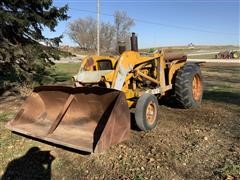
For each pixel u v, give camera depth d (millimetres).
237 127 6254
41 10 11102
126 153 4898
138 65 6465
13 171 4449
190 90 7379
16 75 10742
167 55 7625
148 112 6008
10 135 5797
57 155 4914
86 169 4441
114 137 4684
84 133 5105
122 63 5938
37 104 5941
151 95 6051
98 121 5164
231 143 5293
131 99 6219
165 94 7652
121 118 4812
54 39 11602
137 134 5801
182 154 4820
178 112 7500
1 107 8398
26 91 10344
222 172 4191
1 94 10398
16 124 5762
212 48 83938
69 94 5535
